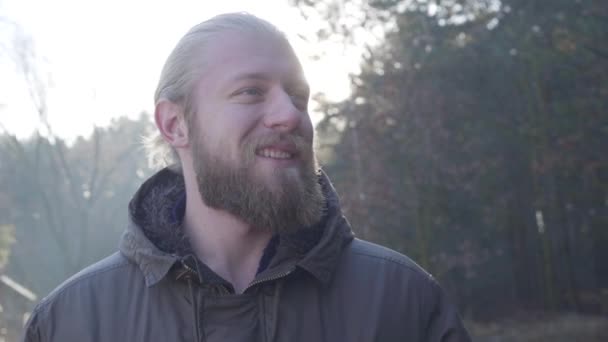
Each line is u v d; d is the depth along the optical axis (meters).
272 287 1.86
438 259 16.06
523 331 21.30
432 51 16.22
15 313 20.75
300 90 1.96
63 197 27.67
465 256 17.08
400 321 1.92
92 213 27.42
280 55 1.94
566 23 15.79
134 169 25.94
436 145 15.11
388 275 1.98
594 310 25.83
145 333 1.84
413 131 14.83
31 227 28.86
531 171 21.81
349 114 14.68
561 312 25.39
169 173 2.19
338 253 1.92
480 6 18.11
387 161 14.69
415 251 14.97
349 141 14.84
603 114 16.86
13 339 17.84
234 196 1.86
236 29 1.94
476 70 18.17
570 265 26.20
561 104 17.69
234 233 1.97
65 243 25.62
